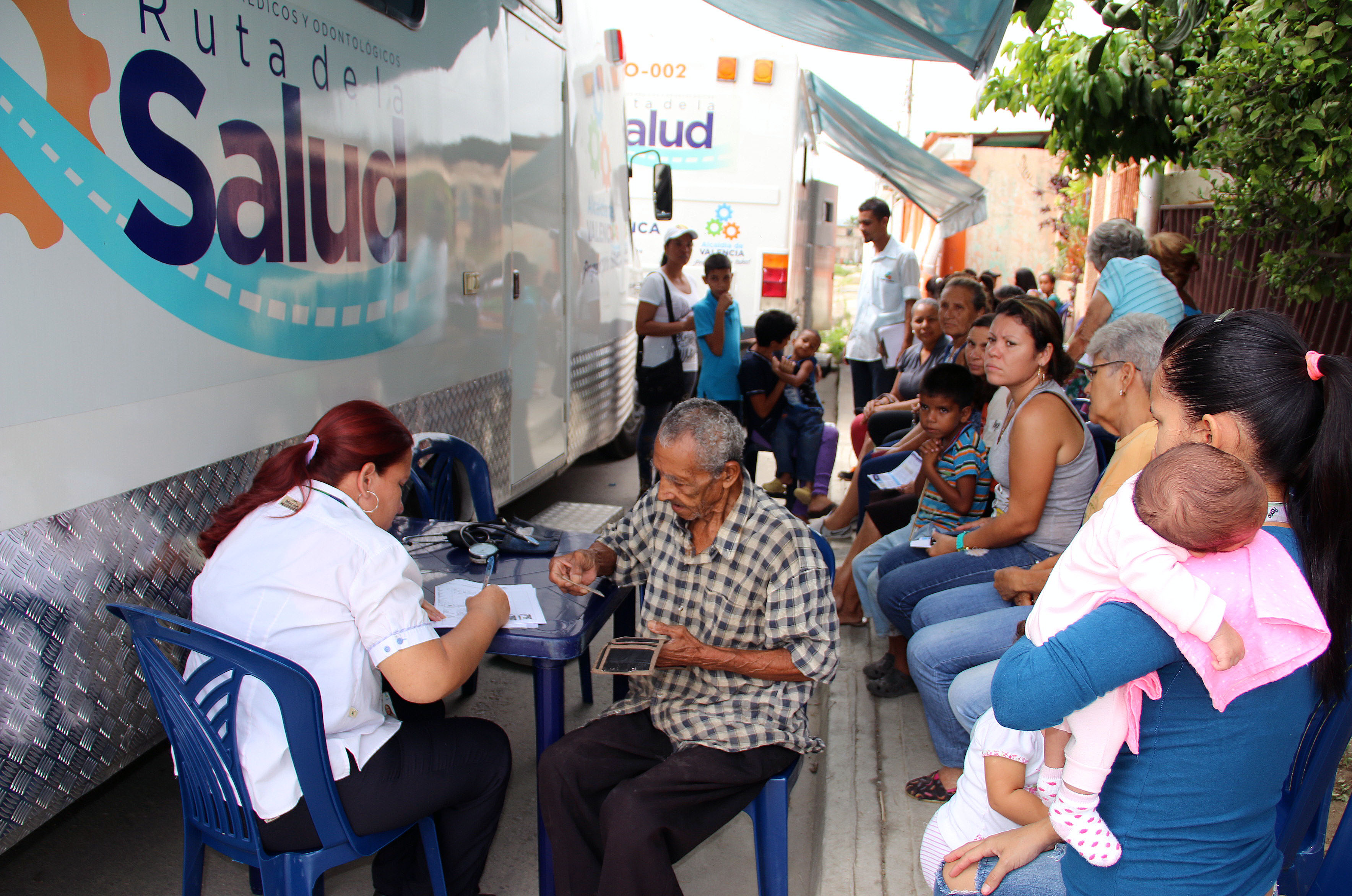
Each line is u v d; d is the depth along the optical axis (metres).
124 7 2.09
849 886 2.49
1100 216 11.84
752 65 8.05
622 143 6.88
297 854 2.03
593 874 2.27
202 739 2.01
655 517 2.46
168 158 2.24
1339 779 2.82
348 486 2.20
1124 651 1.40
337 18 2.92
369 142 3.14
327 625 2.01
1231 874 1.50
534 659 2.37
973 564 3.10
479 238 4.14
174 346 2.30
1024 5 3.75
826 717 3.41
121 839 2.89
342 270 3.01
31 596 1.97
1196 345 1.55
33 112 1.90
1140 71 5.49
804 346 5.81
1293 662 1.37
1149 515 1.38
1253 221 3.99
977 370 4.03
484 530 2.98
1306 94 3.47
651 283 6.10
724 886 2.76
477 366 4.18
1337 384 1.42
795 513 5.88
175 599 2.37
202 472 2.43
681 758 2.19
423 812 2.18
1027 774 2.01
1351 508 1.43
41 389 1.95
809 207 10.91
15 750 1.97
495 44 4.25
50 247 1.95
